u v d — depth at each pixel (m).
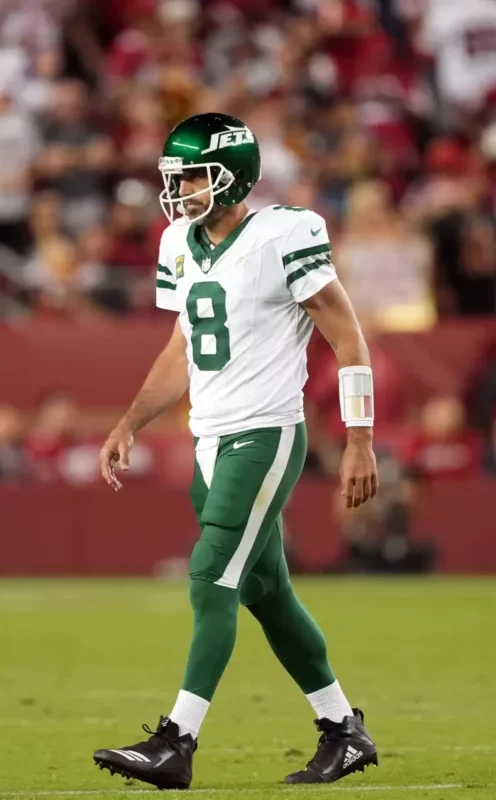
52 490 58.69
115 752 18.16
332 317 19.25
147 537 58.59
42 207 67.19
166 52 77.00
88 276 64.69
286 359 19.42
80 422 60.91
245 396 19.23
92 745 22.75
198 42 79.00
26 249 67.38
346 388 19.16
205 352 19.52
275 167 68.25
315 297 19.22
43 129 71.31
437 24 78.50
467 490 57.38
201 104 72.38
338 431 58.44
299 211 19.56
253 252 19.36
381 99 74.88
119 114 72.06
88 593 52.75
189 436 59.22
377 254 62.09
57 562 58.69
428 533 57.50
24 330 61.78
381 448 57.47
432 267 63.69
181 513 58.44
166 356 20.81
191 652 18.77
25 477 59.03
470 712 26.64
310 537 57.56
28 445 59.41
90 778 19.59
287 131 71.62
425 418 59.09
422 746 22.64
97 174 69.00
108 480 20.91
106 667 34.12
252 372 19.27
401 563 57.00
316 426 58.56
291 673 19.80
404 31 79.44
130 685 30.91
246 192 19.59
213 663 18.67
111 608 47.84
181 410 60.22
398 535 57.19
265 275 19.33
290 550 57.38
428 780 19.34
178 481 58.72
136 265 64.94
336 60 77.75
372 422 19.27
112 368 61.66
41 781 19.31
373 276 62.22
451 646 37.81
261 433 19.12
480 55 77.25
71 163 69.12
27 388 61.56
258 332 19.34
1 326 61.84
